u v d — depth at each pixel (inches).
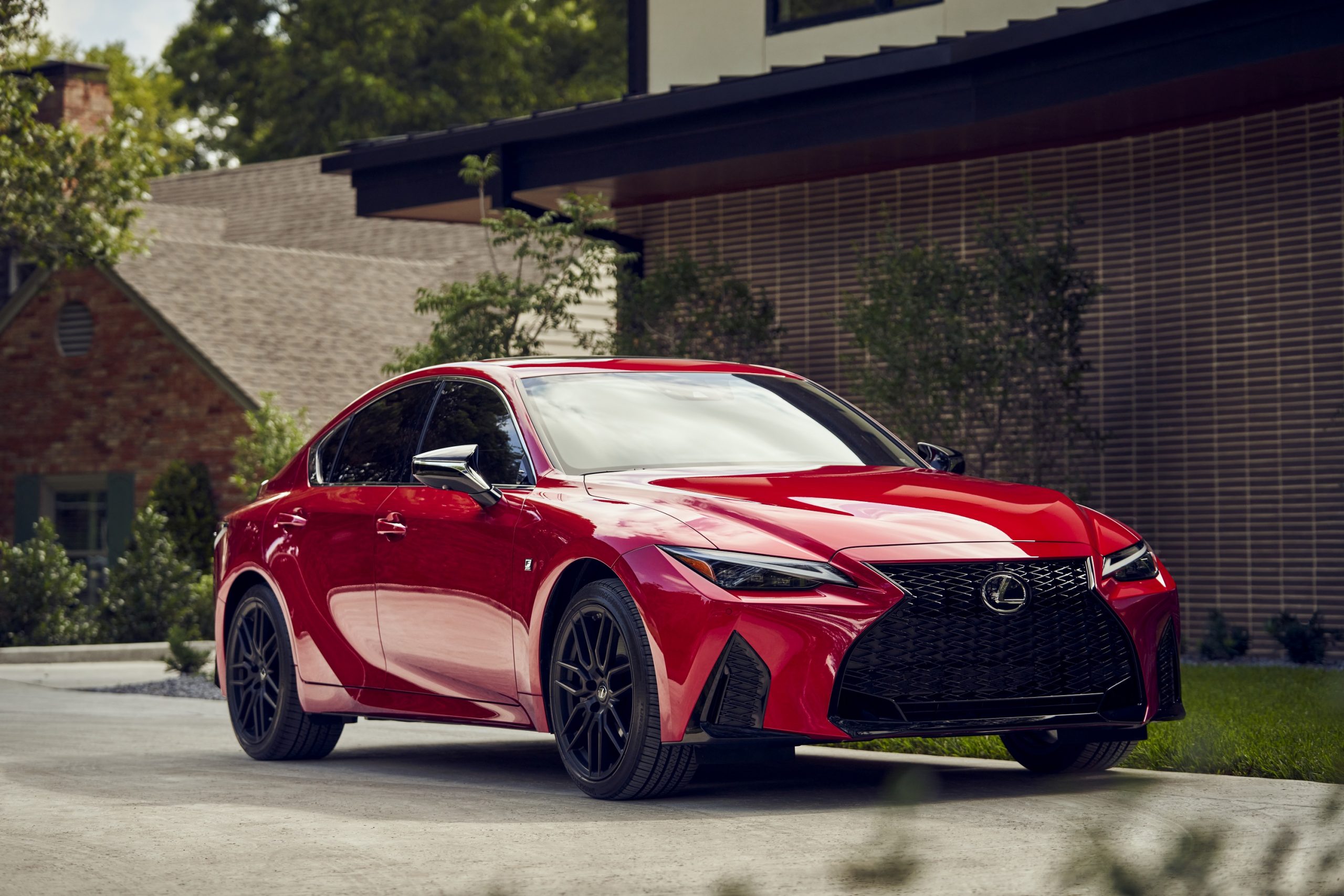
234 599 353.4
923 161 647.8
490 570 280.7
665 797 258.7
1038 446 601.9
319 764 330.3
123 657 733.3
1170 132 591.5
